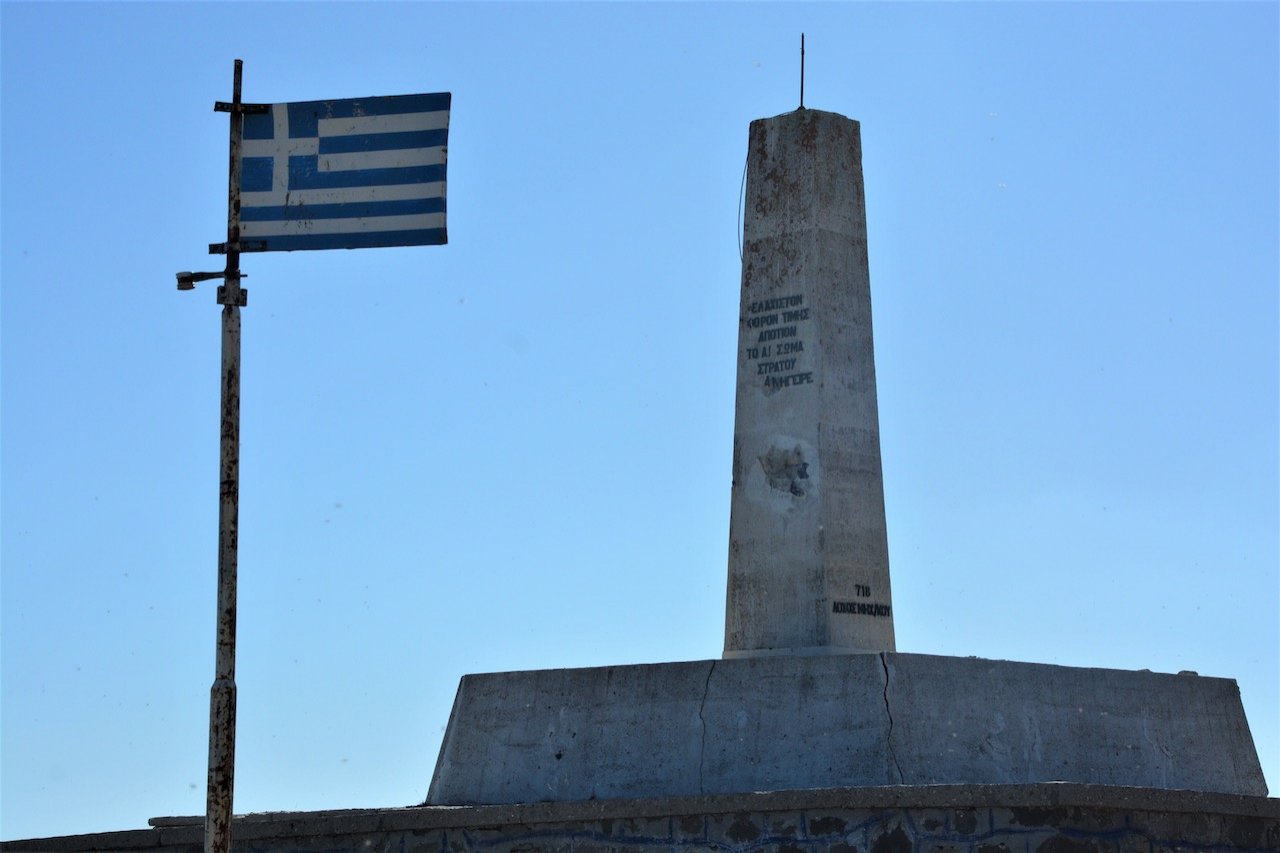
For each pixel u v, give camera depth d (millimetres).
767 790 17281
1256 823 17188
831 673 17578
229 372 15133
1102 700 18438
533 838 17297
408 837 17609
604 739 18297
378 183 16281
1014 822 16078
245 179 16250
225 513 14812
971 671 17812
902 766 17062
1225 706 19422
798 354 19359
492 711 18969
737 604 19172
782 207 19781
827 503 18906
